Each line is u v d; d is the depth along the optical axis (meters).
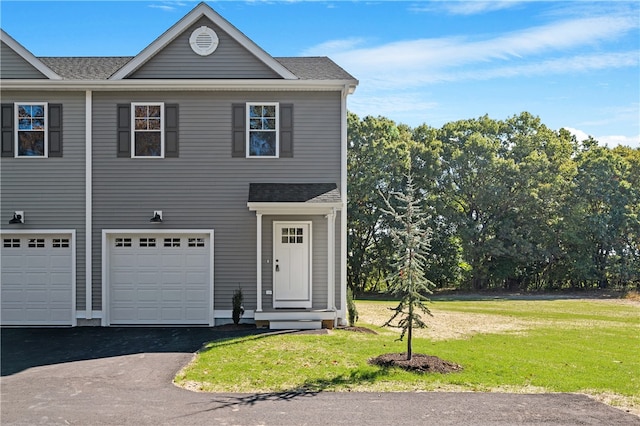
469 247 37.47
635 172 40.94
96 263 16.30
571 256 38.28
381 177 36.69
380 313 21.75
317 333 14.48
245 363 11.25
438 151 38.66
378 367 10.93
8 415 8.23
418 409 8.62
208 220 16.31
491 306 26.11
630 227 37.59
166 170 16.31
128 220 16.28
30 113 16.36
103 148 16.31
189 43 16.48
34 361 11.83
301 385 9.83
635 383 10.39
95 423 7.92
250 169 16.38
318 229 16.36
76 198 16.28
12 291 16.34
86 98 16.28
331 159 16.44
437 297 33.72
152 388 9.71
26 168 16.28
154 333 14.95
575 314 22.67
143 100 16.38
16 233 16.23
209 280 16.31
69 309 16.30
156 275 16.39
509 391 9.68
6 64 16.28
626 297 32.97
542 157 37.66
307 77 16.55
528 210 37.72
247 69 16.48
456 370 10.88
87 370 11.00
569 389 9.87
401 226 36.03
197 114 16.38
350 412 8.45
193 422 7.97
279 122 16.42
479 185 38.31
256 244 16.31
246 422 7.98
